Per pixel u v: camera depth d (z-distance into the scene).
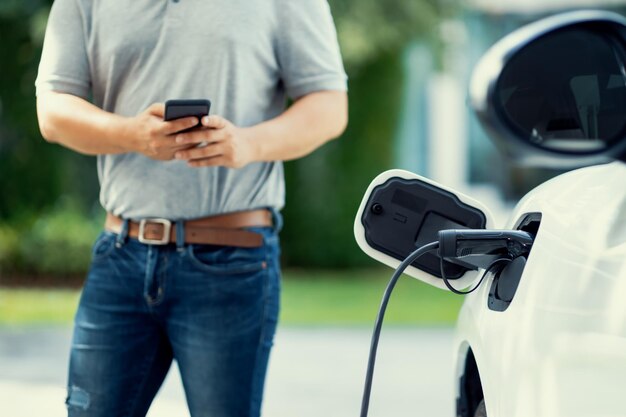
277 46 3.55
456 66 17.50
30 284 16.05
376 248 2.71
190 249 3.39
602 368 1.79
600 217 2.00
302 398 8.09
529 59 2.00
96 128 3.35
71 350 3.50
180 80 3.43
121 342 3.44
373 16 16.19
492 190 19.36
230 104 3.45
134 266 3.42
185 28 3.42
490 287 2.48
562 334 1.93
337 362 9.66
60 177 16.80
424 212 2.70
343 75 3.66
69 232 16.27
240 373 3.41
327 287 16.03
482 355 2.40
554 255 2.09
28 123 16.66
